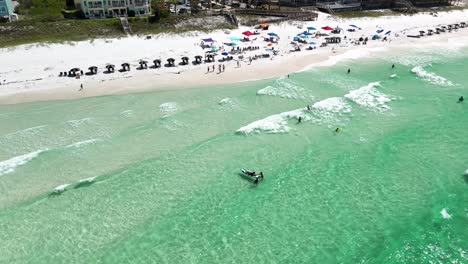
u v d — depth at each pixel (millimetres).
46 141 35281
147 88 48188
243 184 30078
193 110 41562
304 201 28266
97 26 68000
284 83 48562
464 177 30672
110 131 37188
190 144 35094
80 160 32500
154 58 58906
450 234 24969
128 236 25031
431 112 41156
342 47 66312
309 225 26062
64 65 55312
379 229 25562
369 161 32812
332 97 44438
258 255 23719
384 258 23219
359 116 40125
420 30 81625
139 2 76062
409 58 60844
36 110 41969
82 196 28453
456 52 64938
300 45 66125
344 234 25234
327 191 29250
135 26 69938
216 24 75125
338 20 84625
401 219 26391
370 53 63375
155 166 31938
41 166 31516
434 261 22969
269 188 29625
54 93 46656
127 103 43625
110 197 28422
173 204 27938
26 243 24312
